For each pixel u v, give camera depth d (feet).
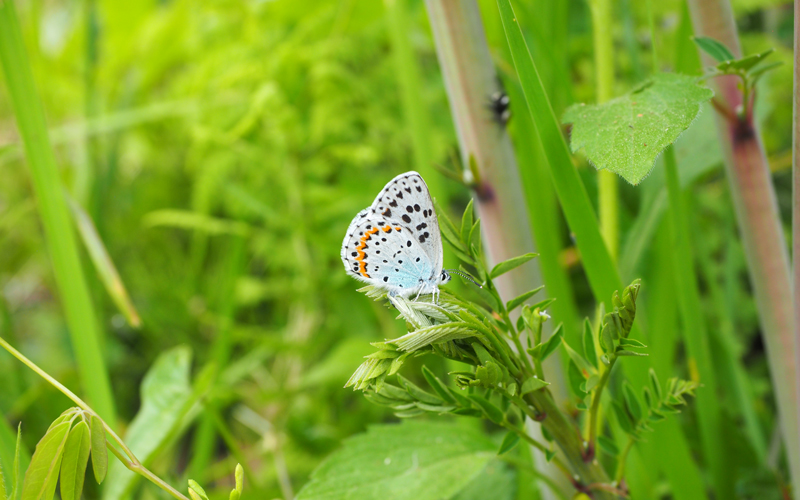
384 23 1.56
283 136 1.40
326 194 1.44
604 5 0.97
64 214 0.98
